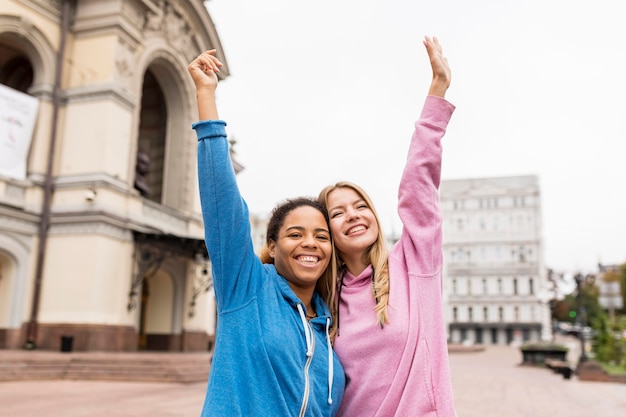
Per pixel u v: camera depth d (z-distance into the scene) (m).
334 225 2.61
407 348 2.32
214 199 2.19
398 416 2.24
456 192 75.12
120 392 11.48
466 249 73.38
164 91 24.17
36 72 19.09
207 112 2.29
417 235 2.51
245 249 2.22
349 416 2.35
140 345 22.42
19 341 17.38
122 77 19.52
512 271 71.38
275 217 2.51
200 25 24.27
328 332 2.45
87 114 18.91
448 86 2.68
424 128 2.61
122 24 19.44
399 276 2.49
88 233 18.02
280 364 2.11
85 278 17.70
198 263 23.52
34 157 18.38
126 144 19.53
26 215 17.80
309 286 2.44
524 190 72.94
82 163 18.59
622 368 24.61
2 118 17.36
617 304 21.09
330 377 2.25
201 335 23.53
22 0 18.09
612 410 10.38
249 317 2.16
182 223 23.02
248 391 2.06
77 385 12.55
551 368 22.78
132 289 19.17
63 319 17.59
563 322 101.94
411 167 2.57
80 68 19.38
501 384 16.03
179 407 9.44
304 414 2.10
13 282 17.55
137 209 19.92
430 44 2.68
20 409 8.73
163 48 21.95
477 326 70.75
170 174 23.83
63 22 19.36
